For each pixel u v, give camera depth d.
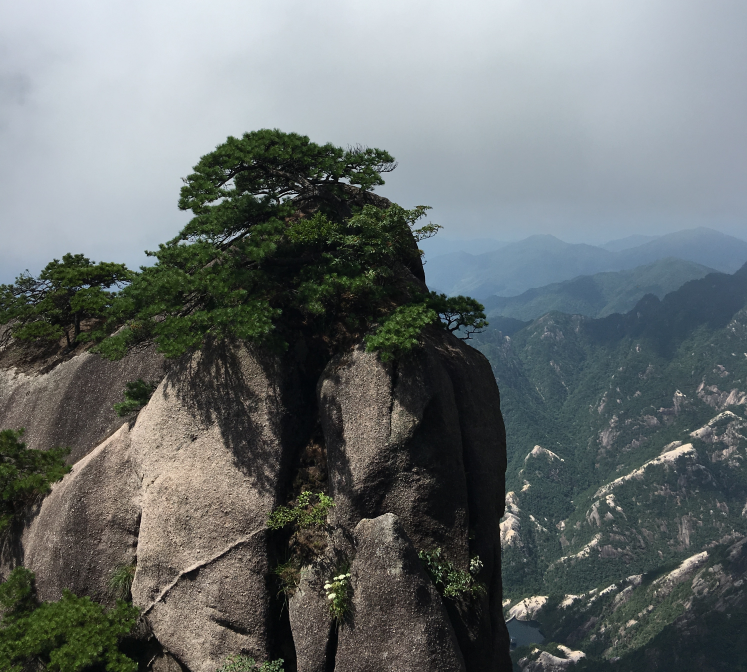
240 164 22.31
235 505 17.44
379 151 23.44
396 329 17.52
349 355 18.80
